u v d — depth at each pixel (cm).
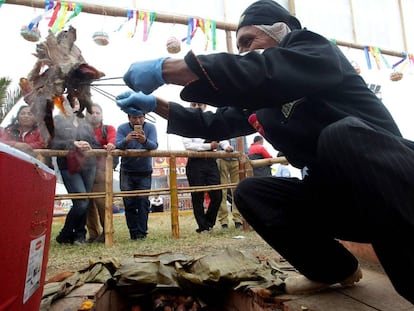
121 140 334
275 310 138
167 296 189
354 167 101
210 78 105
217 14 477
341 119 118
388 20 633
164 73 112
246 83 105
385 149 102
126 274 178
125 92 131
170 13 442
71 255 244
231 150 391
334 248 147
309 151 131
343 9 591
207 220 382
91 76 121
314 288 147
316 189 135
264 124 144
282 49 114
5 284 70
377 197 97
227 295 185
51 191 104
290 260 149
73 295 147
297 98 113
